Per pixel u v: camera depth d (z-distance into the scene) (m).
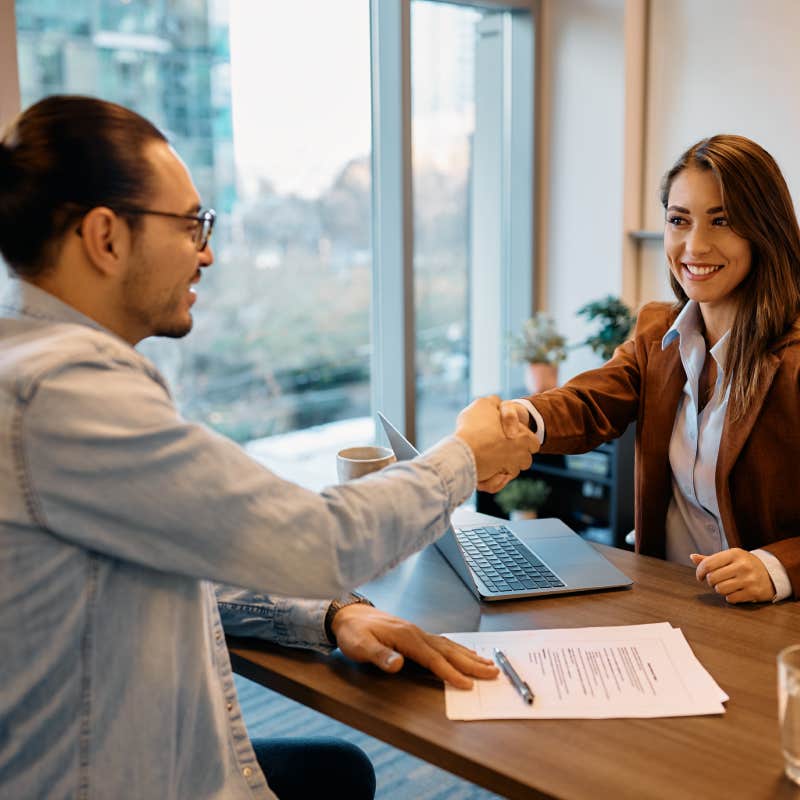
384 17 3.37
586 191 3.79
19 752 1.02
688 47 3.54
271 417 3.44
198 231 1.16
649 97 3.67
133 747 1.04
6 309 1.09
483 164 3.90
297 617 1.32
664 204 1.80
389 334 3.62
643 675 1.21
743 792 0.97
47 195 1.04
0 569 0.98
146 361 1.09
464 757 1.05
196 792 1.12
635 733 1.08
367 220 3.58
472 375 4.05
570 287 3.91
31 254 1.06
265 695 2.84
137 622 1.04
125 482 0.99
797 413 1.63
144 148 1.08
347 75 3.42
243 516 1.03
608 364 1.99
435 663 1.22
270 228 3.30
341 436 3.67
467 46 3.74
